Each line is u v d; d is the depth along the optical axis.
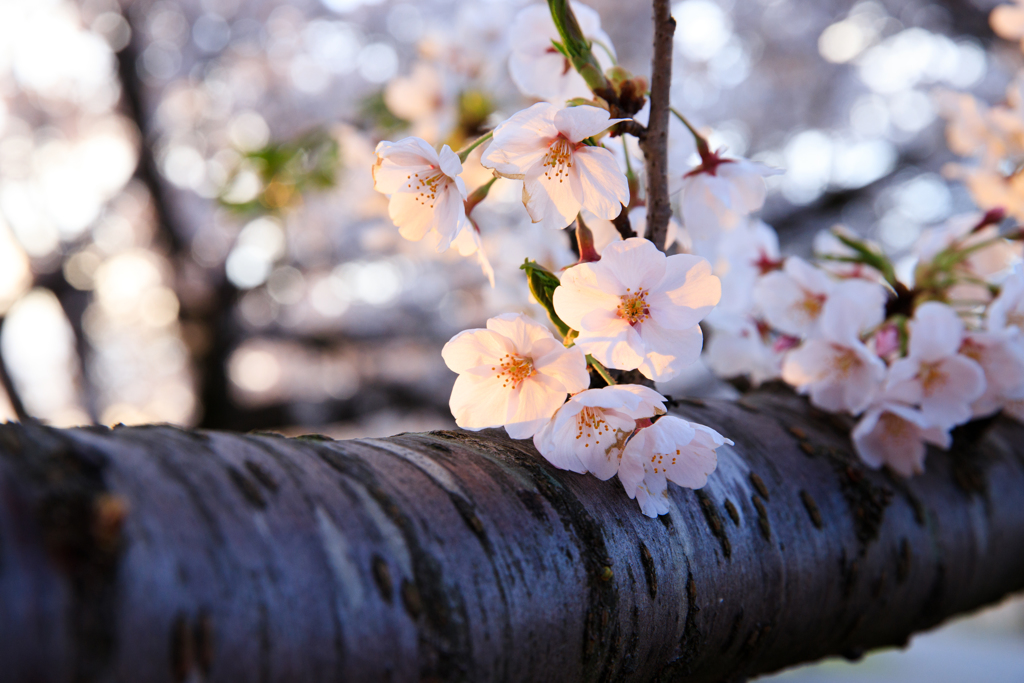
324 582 0.33
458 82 0.78
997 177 0.50
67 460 0.32
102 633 0.31
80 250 2.47
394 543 0.34
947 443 0.43
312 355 2.55
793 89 2.27
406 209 0.39
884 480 0.43
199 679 0.31
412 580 0.34
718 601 0.38
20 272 2.33
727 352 0.51
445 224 0.39
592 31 0.45
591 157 0.38
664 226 0.40
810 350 0.45
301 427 2.31
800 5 2.18
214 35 2.42
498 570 0.34
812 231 1.99
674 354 0.38
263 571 0.32
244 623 0.32
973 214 0.49
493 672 0.34
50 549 0.31
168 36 2.39
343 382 2.65
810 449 0.42
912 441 0.43
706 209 0.42
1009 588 0.49
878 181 1.71
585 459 0.37
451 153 0.38
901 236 2.11
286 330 2.51
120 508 0.31
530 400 0.38
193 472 0.33
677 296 0.38
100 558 0.31
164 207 2.13
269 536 0.33
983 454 0.47
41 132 2.53
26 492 0.31
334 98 2.41
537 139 0.38
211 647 0.32
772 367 0.50
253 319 2.45
